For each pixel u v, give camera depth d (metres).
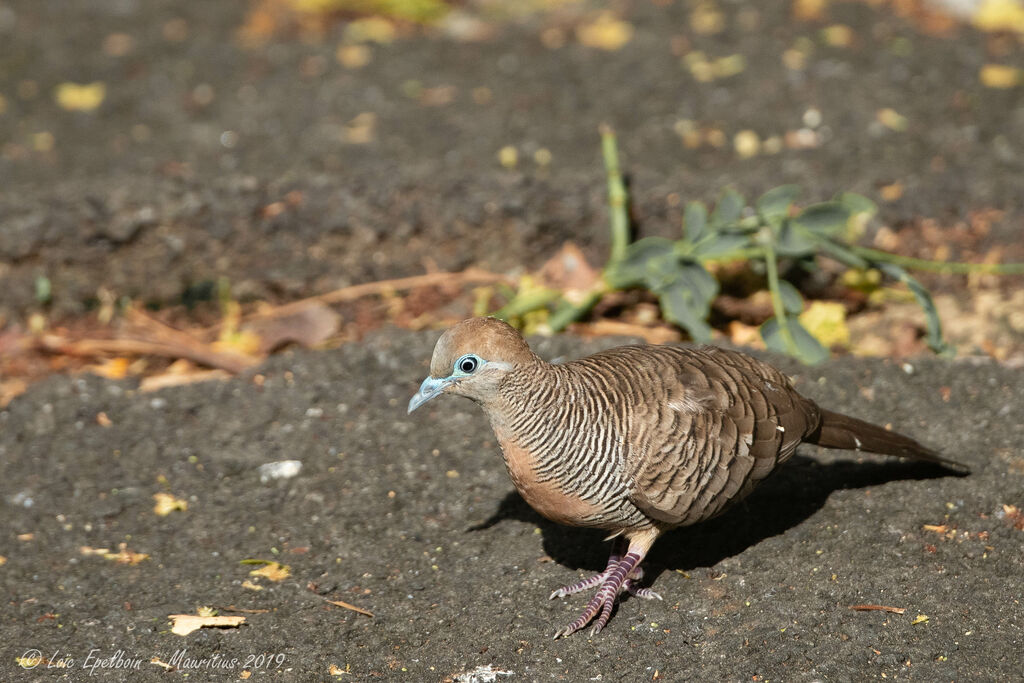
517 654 7.36
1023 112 14.45
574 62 16.19
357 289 12.17
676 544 8.37
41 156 14.70
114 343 11.61
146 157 14.50
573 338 10.64
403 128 14.75
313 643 7.53
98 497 9.16
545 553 8.34
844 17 17.11
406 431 9.73
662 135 14.23
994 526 8.11
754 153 13.72
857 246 11.88
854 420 8.30
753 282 11.88
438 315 11.88
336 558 8.39
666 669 7.09
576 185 12.59
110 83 16.62
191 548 8.59
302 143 14.57
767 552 8.12
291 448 9.60
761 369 7.97
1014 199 12.38
